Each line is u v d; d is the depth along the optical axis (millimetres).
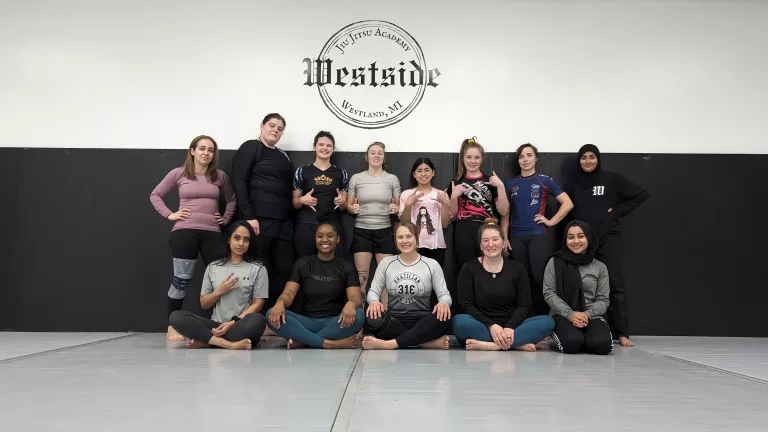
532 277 4516
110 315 4797
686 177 4914
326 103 4961
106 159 4898
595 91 4930
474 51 4949
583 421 1703
